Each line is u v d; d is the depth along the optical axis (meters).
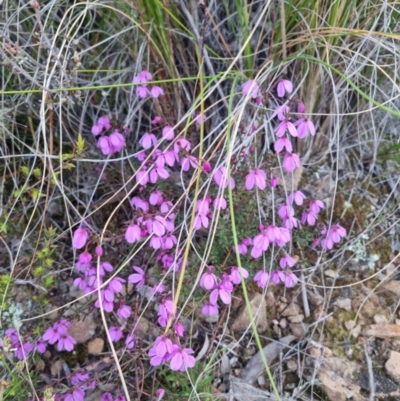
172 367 0.26
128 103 0.39
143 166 0.32
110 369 0.29
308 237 0.34
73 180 0.38
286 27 0.36
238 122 0.28
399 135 0.41
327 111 0.39
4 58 0.30
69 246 0.36
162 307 0.28
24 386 0.29
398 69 0.38
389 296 0.34
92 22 0.39
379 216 0.37
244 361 0.32
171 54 0.36
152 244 0.29
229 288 0.29
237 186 0.32
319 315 0.33
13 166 0.38
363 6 0.35
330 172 0.38
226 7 0.36
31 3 0.29
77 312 0.30
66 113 0.39
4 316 0.32
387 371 0.31
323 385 0.30
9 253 0.33
